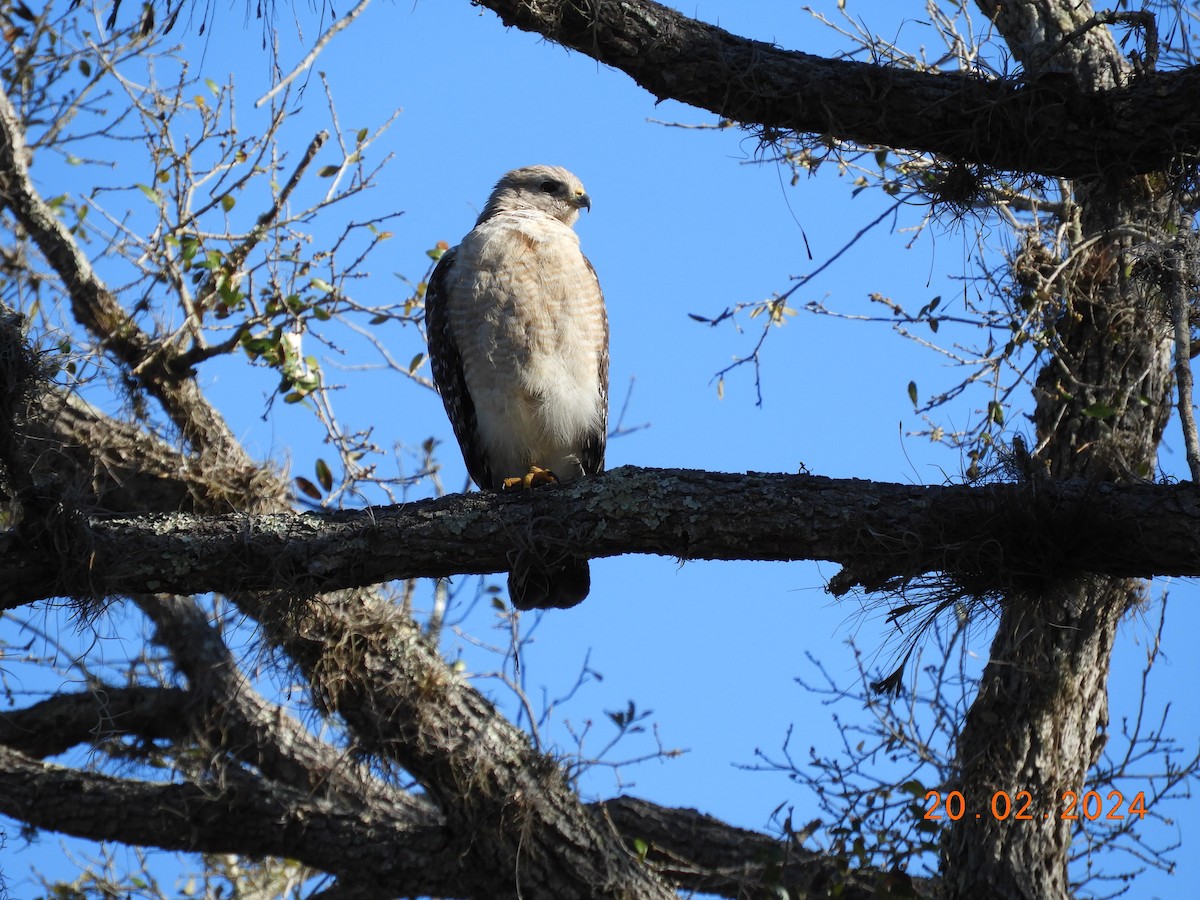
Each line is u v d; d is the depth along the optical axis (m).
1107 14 8.85
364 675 11.33
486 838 11.38
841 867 10.12
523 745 11.61
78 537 8.35
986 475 7.96
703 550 8.14
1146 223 9.59
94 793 11.98
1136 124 8.55
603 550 8.31
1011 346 10.55
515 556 8.37
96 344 12.05
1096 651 10.46
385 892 11.82
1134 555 7.48
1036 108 8.62
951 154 8.93
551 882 11.39
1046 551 7.55
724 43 8.89
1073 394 10.60
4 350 8.00
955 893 10.52
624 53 8.77
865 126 8.82
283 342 12.05
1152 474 10.62
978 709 10.67
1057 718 10.49
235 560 8.50
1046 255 10.95
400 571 8.52
